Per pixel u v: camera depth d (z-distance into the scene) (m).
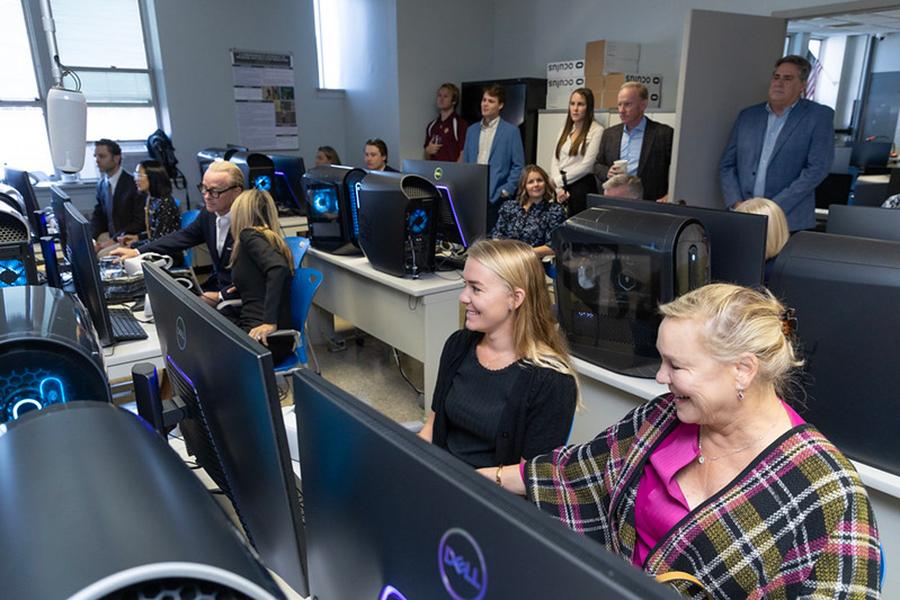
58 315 0.99
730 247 1.58
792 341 0.95
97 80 5.33
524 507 0.39
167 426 0.97
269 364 0.62
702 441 0.91
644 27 4.93
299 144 6.43
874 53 7.70
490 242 1.39
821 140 3.11
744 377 0.82
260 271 2.51
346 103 6.59
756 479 0.82
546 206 3.32
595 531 1.04
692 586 0.82
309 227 3.32
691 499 0.90
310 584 0.67
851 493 0.76
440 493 0.43
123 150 5.58
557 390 1.32
